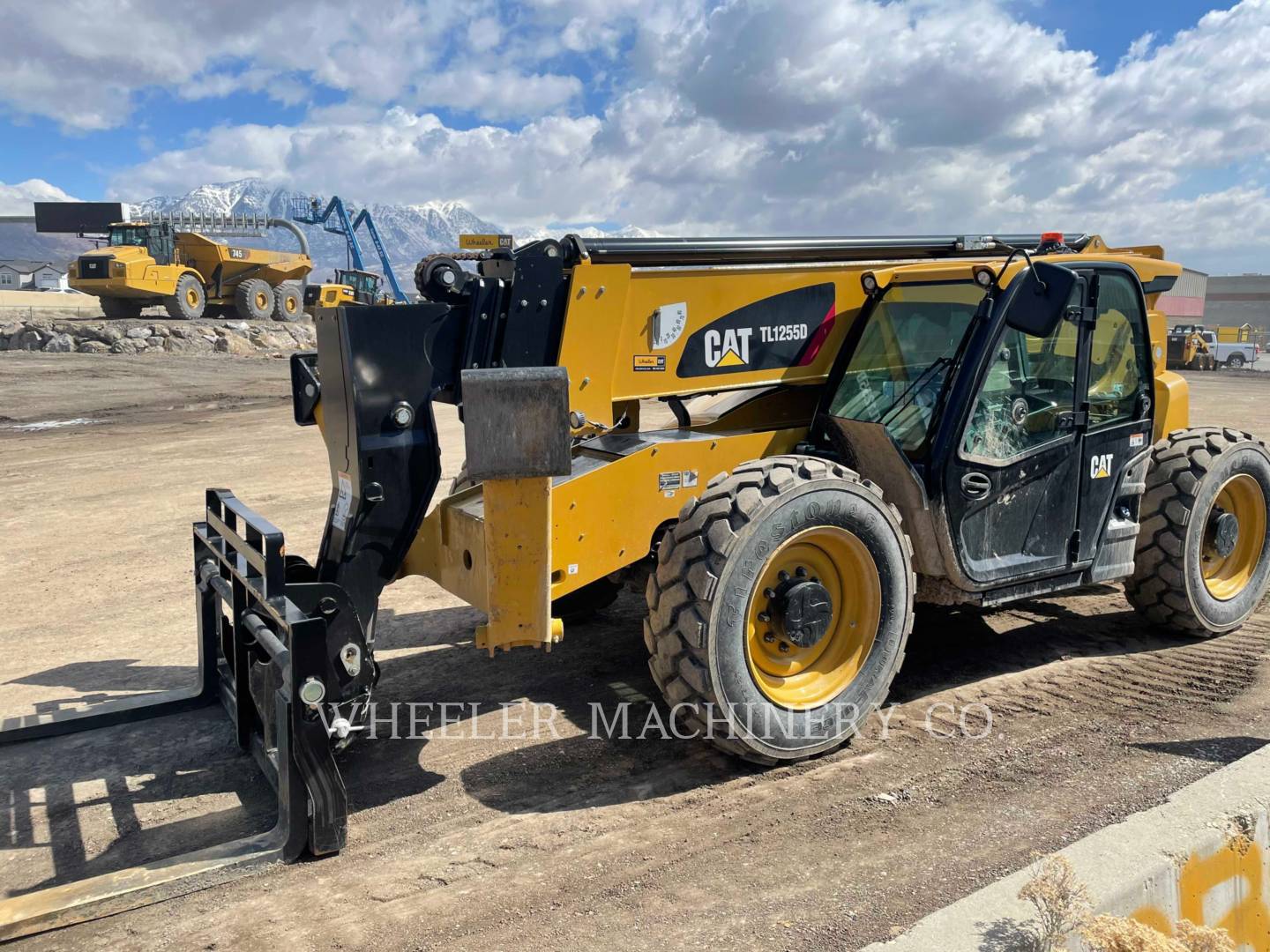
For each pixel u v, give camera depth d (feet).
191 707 14.03
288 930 8.86
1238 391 76.59
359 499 11.42
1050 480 14.28
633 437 13.39
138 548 24.86
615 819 10.82
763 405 15.80
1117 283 14.99
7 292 165.89
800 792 11.36
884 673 12.55
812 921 8.77
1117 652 16.05
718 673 11.21
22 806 11.39
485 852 10.17
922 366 13.84
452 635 17.58
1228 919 9.41
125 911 9.21
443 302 11.74
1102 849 9.02
